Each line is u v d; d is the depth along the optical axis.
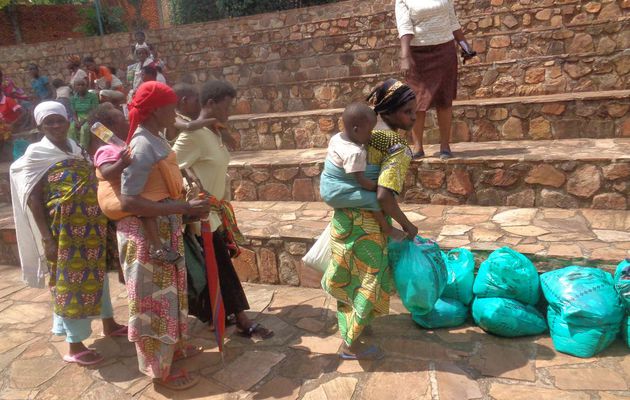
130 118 2.46
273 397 2.62
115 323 3.45
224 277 3.15
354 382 2.68
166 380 2.74
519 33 6.27
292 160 5.12
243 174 5.16
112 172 2.35
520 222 3.80
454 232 3.69
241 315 3.24
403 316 3.37
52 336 3.52
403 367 2.76
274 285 4.05
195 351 3.09
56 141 2.91
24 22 14.09
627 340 2.72
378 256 2.69
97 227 2.93
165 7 16.08
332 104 6.73
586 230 3.52
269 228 4.13
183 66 8.91
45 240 2.90
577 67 5.53
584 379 2.52
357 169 2.52
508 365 2.70
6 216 5.62
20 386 2.91
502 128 5.13
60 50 10.78
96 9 13.62
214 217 3.00
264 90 7.08
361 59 7.40
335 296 2.82
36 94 9.77
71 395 2.79
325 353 2.99
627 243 3.20
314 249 3.10
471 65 5.99
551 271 3.05
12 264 5.16
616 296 2.74
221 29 9.59
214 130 3.03
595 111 4.77
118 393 2.77
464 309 3.15
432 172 4.46
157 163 2.48
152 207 2.42
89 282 2.94
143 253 2.53
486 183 4.29
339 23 8.03
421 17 4.30
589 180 3.95
